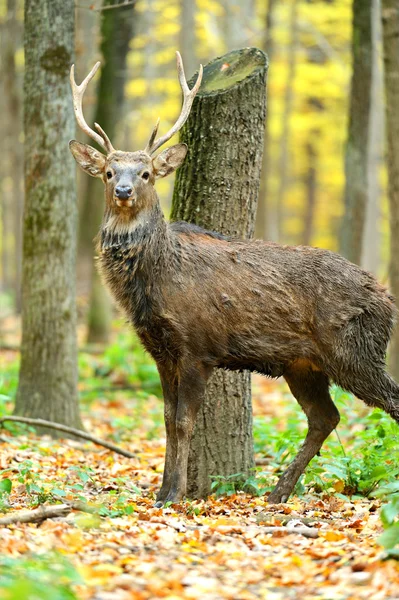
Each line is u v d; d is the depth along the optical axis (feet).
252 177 40.04
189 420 36.42
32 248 53.78
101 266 37.06
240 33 126.52
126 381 74.18
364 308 37.55
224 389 39.60
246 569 26.86
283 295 37.06
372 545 29.04
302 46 154.92
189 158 39.83
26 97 52.75
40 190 53.11
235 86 39.17
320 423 38.83
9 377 71.61
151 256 35.99
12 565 23.98
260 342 36.91
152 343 36.94
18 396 54.70
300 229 213.87
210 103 39.14
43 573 23.57
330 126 167.02
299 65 145.59
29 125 52.80
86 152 37.88
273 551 28.84
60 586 22.62
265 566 26.96
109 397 70.90
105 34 83.97
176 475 36.19
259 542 29.71
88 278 111.86
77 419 55.21
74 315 55.06
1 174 150.20
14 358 88.89
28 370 54.39
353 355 37.27
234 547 29.07
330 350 37.40
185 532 30.91
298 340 37.40
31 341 54.19
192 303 36.22
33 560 25.13
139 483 41.42
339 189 195.00
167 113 155.12
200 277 36.52
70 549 27.37
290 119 161.27
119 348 75.82
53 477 40.19
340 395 42.70
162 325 36.19
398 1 59.82
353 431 51.57
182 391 36.50
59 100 52.39
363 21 69.21
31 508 32.94
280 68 146.41
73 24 52.54
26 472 37.19
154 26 141.38
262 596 24.73
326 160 176.76
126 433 58.70
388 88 61.00
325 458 40.93
